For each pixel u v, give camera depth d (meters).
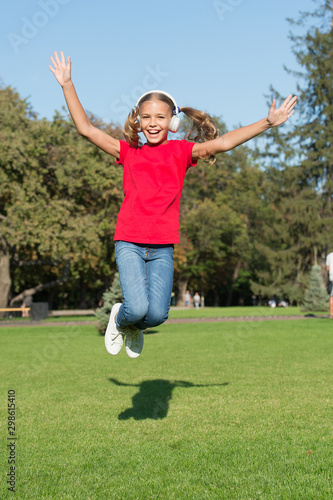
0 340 15.60
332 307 16.97
